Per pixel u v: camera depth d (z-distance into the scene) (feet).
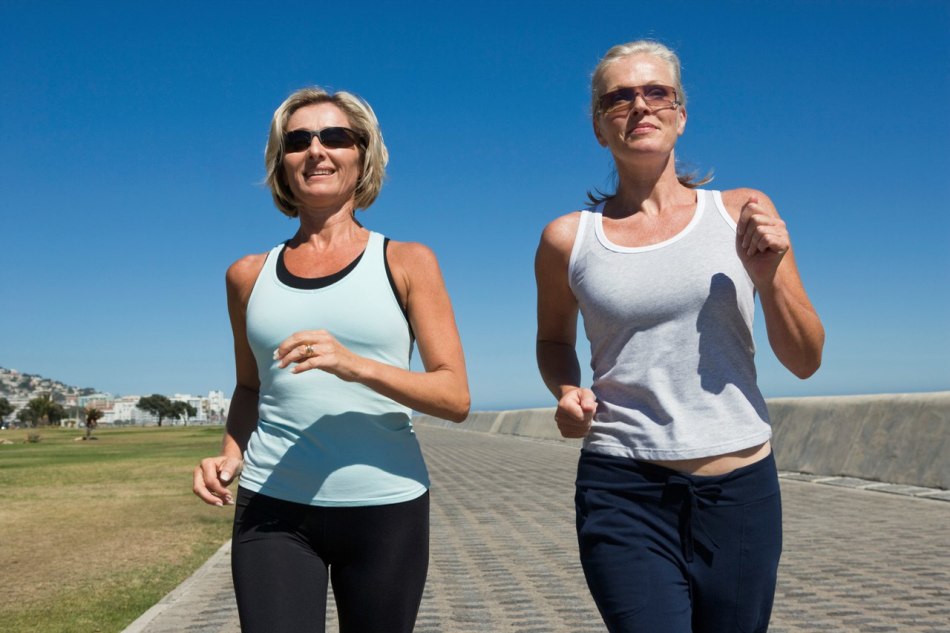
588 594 20.31
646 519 8.57
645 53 9.36
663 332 8.80
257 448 9.17
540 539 28.35
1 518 37.96
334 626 18.26
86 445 171.01
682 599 8.36
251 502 8.98
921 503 32.30
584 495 8.89
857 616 17.38
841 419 42.27
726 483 8.45
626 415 8.82
